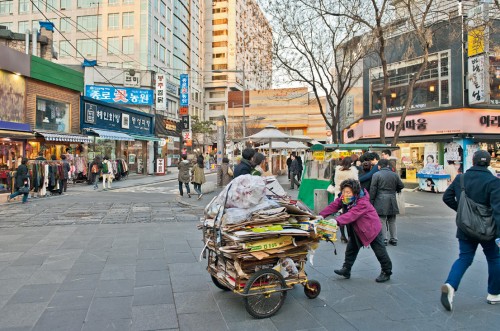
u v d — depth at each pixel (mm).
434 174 16641
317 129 73250
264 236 3842
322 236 4219
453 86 18453
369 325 3635
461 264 4078
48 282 4789
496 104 18422
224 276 4141
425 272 5324
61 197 13859
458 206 4086
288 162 21266
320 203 9844
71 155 18750
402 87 20859
